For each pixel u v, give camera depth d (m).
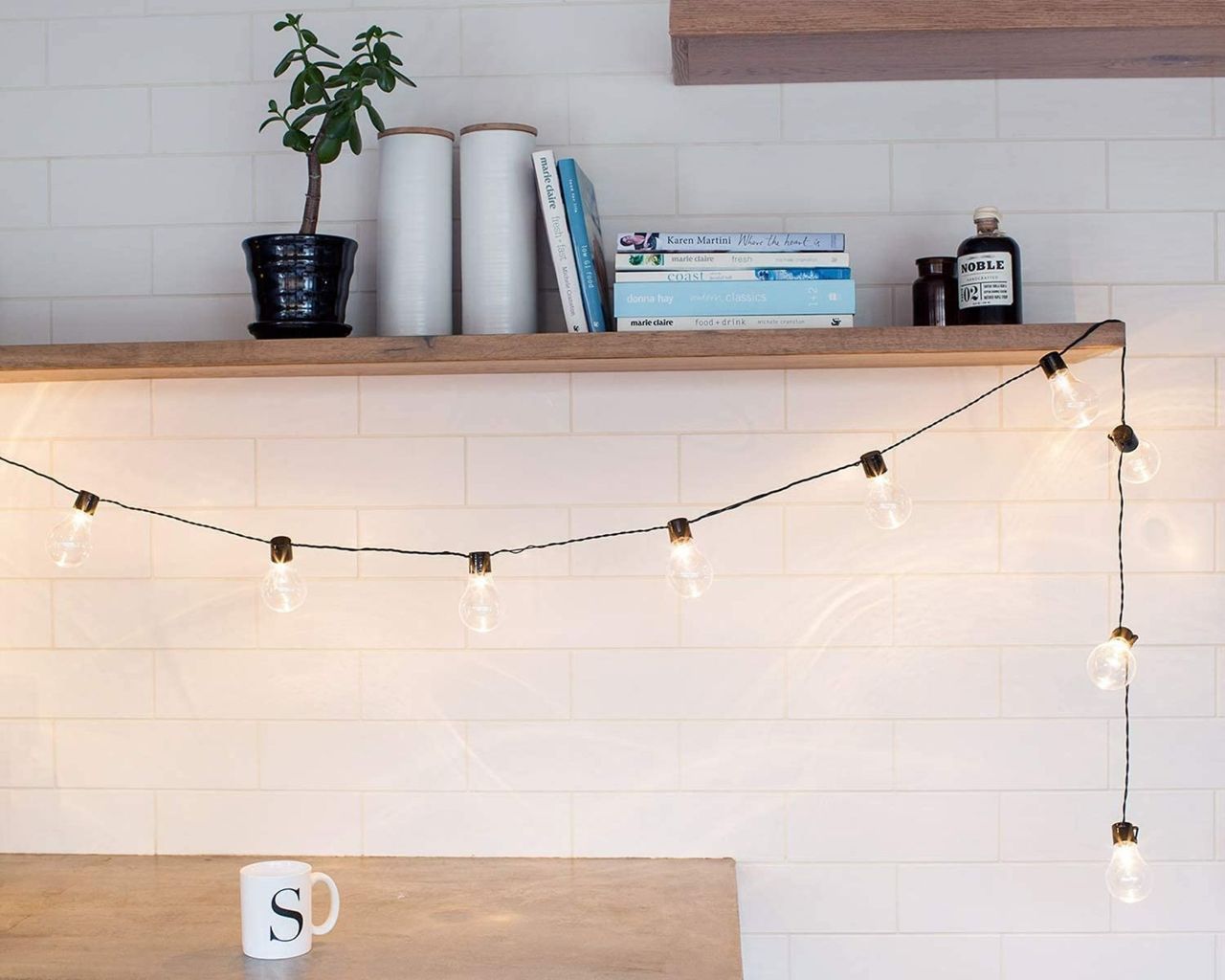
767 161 1.81
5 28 1.86
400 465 1.82
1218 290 1.78
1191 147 1.79
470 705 1.81
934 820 1.78
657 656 1.80
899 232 1.80
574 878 1.71
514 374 1.81
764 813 1.79
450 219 1.72
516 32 1.82
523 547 1.79
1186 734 1.77
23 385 1.85
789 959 1.79
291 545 1.68
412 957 1.42
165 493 1.83
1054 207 1.79
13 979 1.37
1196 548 1.78
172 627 1.83
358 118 1.83
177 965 1.41
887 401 1.78
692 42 1.61
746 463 1.79
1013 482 1.78
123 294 1.85
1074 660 1.78
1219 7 1.55
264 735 1.83
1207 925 1.77
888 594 1.78
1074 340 1.52
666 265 1.61
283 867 1.47
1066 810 1.78
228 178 1.84
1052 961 1.78
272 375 1.79
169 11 1.85
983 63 1.71
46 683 1.84
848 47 1.64
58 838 1.84
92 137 1.85
